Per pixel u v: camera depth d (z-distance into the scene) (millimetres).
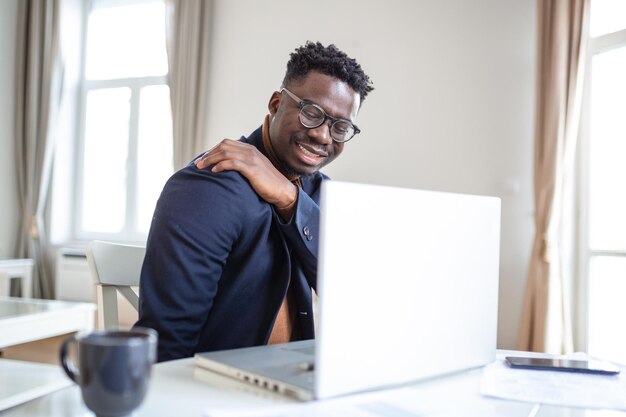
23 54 4750
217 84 4184
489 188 3240
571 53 2799
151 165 4746
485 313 804
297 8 3912
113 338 529
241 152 971
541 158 2887
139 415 535
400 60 3535
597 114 2932
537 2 2930
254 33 4074
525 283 3094
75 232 4992
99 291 1131
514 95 3201
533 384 724
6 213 4730
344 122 1074
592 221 2920
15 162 4789
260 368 671
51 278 4781
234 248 956
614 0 2879
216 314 957
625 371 838
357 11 3693
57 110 4793
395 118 3521
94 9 4965
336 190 593
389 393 650
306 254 1000
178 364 744
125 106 4848
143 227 4758
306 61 1058
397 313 662
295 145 1087
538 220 2848
